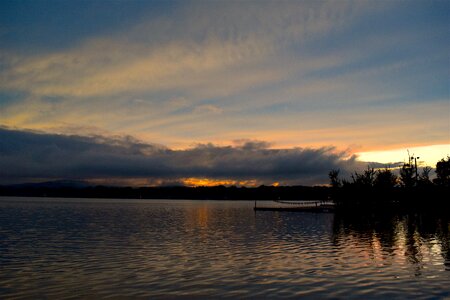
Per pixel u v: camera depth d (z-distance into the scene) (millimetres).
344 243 29938
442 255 23641
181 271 19047
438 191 72125
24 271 19109
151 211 96125
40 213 77312
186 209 114562
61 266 20438
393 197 82000
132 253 25062
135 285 16172
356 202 85062
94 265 20703
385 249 26375
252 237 34844
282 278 17375
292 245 29062
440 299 13781
